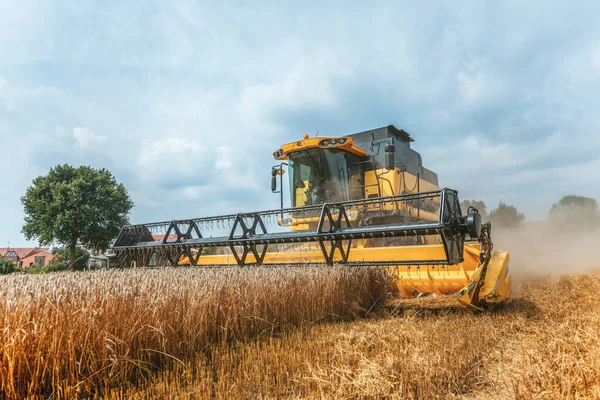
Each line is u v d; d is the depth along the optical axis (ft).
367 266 21.49
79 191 79.61
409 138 37.47
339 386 9.58
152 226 28.55
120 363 10.25
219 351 12.67
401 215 27.30
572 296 22.74
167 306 12.05
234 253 24.62
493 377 10.48
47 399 8.84
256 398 9.39
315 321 17.51
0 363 8.23
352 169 29.99
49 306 9.41
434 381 9.84
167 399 9.13
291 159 31.32
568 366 9.69
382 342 13.12
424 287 22.15
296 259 25.75
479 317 17.61
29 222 78.79
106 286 11.38
